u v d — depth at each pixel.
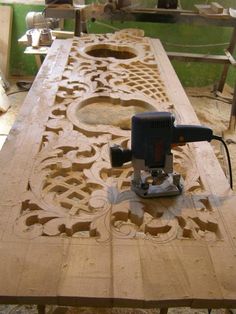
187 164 1.18
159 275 0.78
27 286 0.74
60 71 1.85
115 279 0.77
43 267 0.79
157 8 2.87
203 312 1.54
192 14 2.80
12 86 3.68
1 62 3.66
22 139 1.26
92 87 1.70
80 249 0.84
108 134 1.33
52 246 0.84
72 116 1.43
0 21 3.55
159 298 0.73
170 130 0.97
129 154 1.00
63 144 1.24
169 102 1.59
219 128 3.10
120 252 0.83
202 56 3.16
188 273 0.79
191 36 3.67
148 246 0.86
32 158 1.16
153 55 2.16
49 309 1.43
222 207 1.00
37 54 2.98
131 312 1.47
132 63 2.01
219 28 3.60
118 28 3.63
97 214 0.94
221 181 1.10
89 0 3.37
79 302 0.74
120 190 1.04
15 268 0.78
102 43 2.31
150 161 1.00
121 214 0.95
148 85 1.75
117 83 1.76
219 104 3.56
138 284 0.76
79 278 0.77
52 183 1.06
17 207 0.95
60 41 2.31
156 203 1.00
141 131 0.95
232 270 0.80
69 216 0.93
